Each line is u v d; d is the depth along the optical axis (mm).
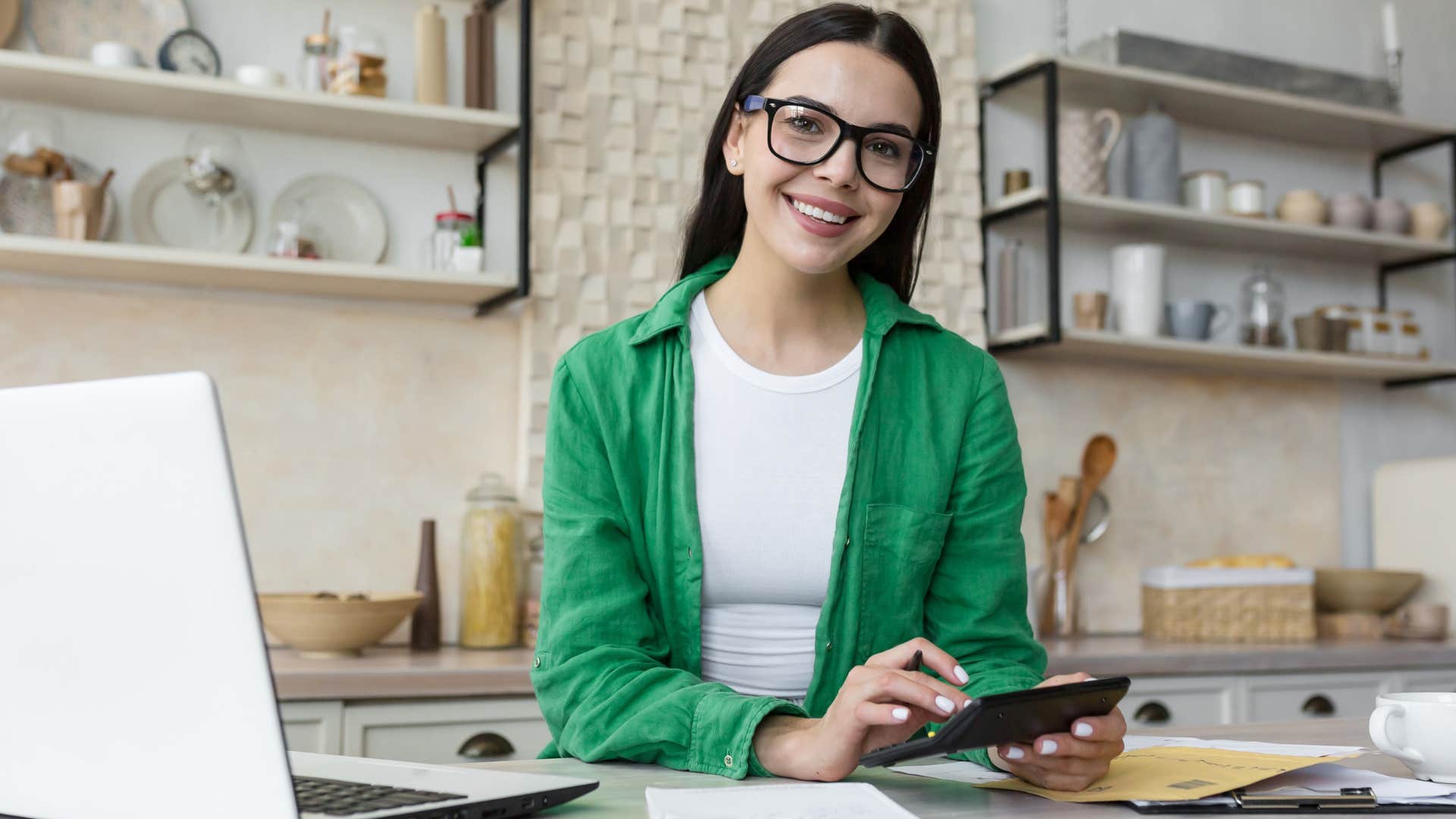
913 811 855
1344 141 3621
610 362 1285
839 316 1341
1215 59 3277
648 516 1258
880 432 1300
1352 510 3588
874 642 1272
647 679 1101
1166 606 3023
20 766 765
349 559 2609
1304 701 2791
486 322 2764
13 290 2398
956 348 1366
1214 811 856
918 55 1241
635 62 2832
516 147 2797
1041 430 3197
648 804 823
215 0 2557
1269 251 3527
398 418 2674
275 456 2572
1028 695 862
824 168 1178
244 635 695
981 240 3146
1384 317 3447
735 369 1292
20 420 737
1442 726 923
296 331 2607
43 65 2244
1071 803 893
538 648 1200
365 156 2684
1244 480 3438
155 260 2297
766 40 1264
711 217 1366
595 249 2760
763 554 1271
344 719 2078
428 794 817
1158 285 3096
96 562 726
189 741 712
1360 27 3762
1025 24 3301
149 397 698
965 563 1313
